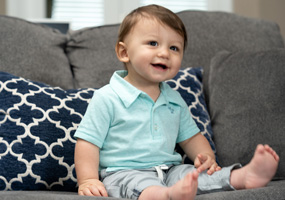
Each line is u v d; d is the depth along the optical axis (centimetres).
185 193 89
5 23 164
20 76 156
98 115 124
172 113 132
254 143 146
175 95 137
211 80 166
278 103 147
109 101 126
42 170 128
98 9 298
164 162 124
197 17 185
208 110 167
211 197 94
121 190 111
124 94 127
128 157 121
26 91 138
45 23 228
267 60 154
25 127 131
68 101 141
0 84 137
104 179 119
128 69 133
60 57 167
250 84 154
